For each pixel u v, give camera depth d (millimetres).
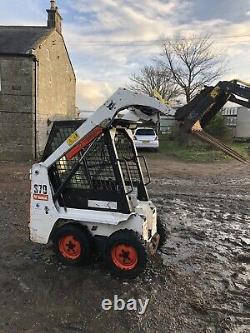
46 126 18312
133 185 5523
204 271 5113
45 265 5129
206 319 3924
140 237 4691
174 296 4379
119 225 4855
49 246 5812
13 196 9266
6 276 4801
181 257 5594
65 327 3729
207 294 4461
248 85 4613
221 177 12898
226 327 3789
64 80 21656
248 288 4652
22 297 4293
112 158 4801
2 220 7199
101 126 4688
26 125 16719
